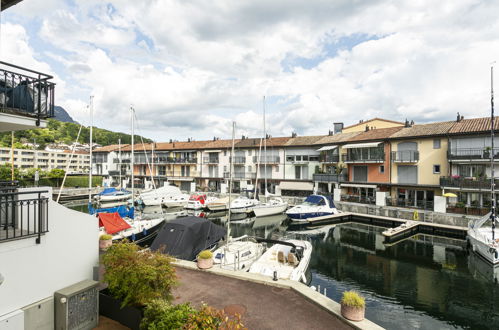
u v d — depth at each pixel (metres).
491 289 14.64
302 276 13.18
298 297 9.36
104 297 7.82
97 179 62.09
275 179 46.84
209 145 55.91
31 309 6.10
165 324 5.84
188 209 38.66
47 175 55.75
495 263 17.52
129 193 47.84
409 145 33.78
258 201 37.44
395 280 15.79
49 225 6.50
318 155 43.53
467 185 27.78
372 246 22.59
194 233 14.91
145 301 6.97
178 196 42.31
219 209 37.22
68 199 48.88
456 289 14.62
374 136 37.62
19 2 6.39
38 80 6.43
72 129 138.62
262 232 27.67
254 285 10.31
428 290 14.48
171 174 59.75
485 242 18.75
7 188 6.17
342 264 18.44
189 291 9.78
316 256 20.12
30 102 6.39
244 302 8.99
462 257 19.84
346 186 39.16
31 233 6.03
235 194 42.62
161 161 60.53
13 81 6.04
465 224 25.28
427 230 26.56
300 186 43.00
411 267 17.91
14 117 5.92
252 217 34.88
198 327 5.55
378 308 12.62
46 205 6.25
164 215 35.28
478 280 15.82
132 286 7.10
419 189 32.84
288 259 13.97
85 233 7.39
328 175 40.09
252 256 14.94
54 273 6.62
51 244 6.54
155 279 7.28
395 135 35.16
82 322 6.91
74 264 7.10
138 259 7.59
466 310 12.51
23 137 105.25
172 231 14.80
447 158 30.22
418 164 33.00
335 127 50.62
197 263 12.20
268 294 9.58
